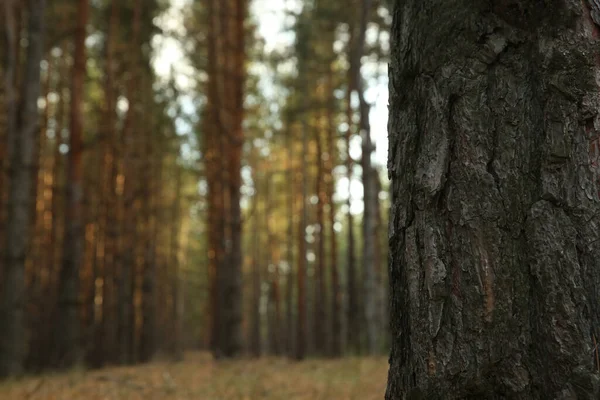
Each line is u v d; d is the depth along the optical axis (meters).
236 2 13.20
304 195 19.97
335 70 17.25
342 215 24.78
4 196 12.93
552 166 1.61
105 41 15.59
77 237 10.68
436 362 1.67
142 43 15.61
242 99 12.48
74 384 5.86
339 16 14.44
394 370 1.84
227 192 16.41
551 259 1.57
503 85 1.73
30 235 14.57
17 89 12.05
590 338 1.49
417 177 1.82
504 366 1.59
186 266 33.78
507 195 1.67
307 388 5.26
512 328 1.60
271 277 30.39
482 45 1.77
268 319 35.38
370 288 10.81
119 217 17.11
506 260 1.64
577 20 1.64
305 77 17.41
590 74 1.61
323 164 20.02
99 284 18.09
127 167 15.92
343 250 34.16
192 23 15.97
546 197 1.60
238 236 11.99
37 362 14.91
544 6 1.67
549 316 1.54
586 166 1.58
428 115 1.83
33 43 8.99
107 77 14.66
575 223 1.56
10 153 9.15
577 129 1.61
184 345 42.03
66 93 17.41
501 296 1.62
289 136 20.33
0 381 7.25
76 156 10.89
